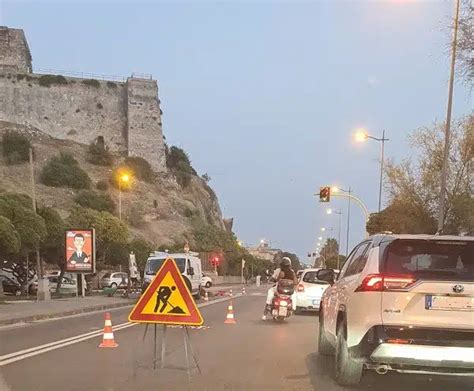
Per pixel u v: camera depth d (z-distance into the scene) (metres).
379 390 8.34
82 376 9.07
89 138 105.94
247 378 9.02
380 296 7.48
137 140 106.75
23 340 13.60
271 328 16.52
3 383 8.52
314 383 8.70
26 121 102.75
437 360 7.27
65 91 106.44
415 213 34.44
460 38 15.90
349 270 9.28
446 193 33.19
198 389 8.20
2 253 30.95
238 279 94.00
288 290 18.52
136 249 52.06
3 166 87.50
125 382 8.63
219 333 15.21
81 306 24.14
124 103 110.06
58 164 89.62
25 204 35.72
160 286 9.38
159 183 103.88
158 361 10.48
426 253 7.77
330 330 9.69
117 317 20.62
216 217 124.00
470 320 7.30
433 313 7.35
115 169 97.94
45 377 8.98
